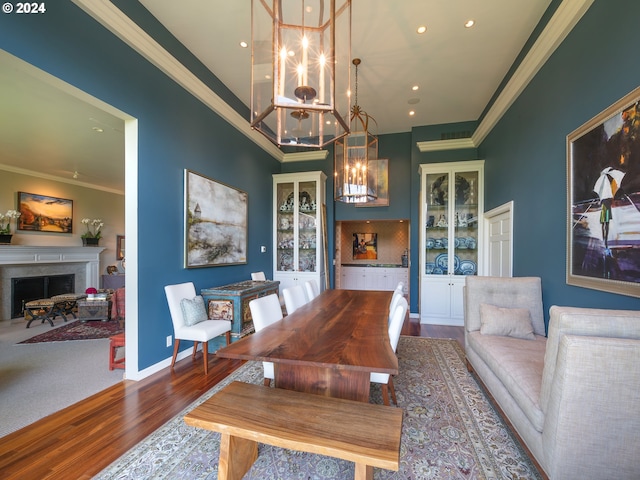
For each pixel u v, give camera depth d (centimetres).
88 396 244
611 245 193
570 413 127
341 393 176
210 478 157
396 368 136
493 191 445
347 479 159
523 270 336
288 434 125
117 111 259
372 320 231
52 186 651
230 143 438
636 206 173
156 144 298
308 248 586
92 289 529
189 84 336
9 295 562
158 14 288
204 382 270
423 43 331
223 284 420
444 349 367
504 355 215
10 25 183
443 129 547
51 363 317
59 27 209
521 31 312
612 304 195
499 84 412
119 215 809
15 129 406
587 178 219
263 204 549
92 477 157
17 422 207
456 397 244
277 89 193
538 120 299
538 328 278
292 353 157
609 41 198
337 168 386
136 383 269
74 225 696
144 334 282
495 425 205
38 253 596
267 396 158
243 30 311
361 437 123
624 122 182
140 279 279
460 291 501
